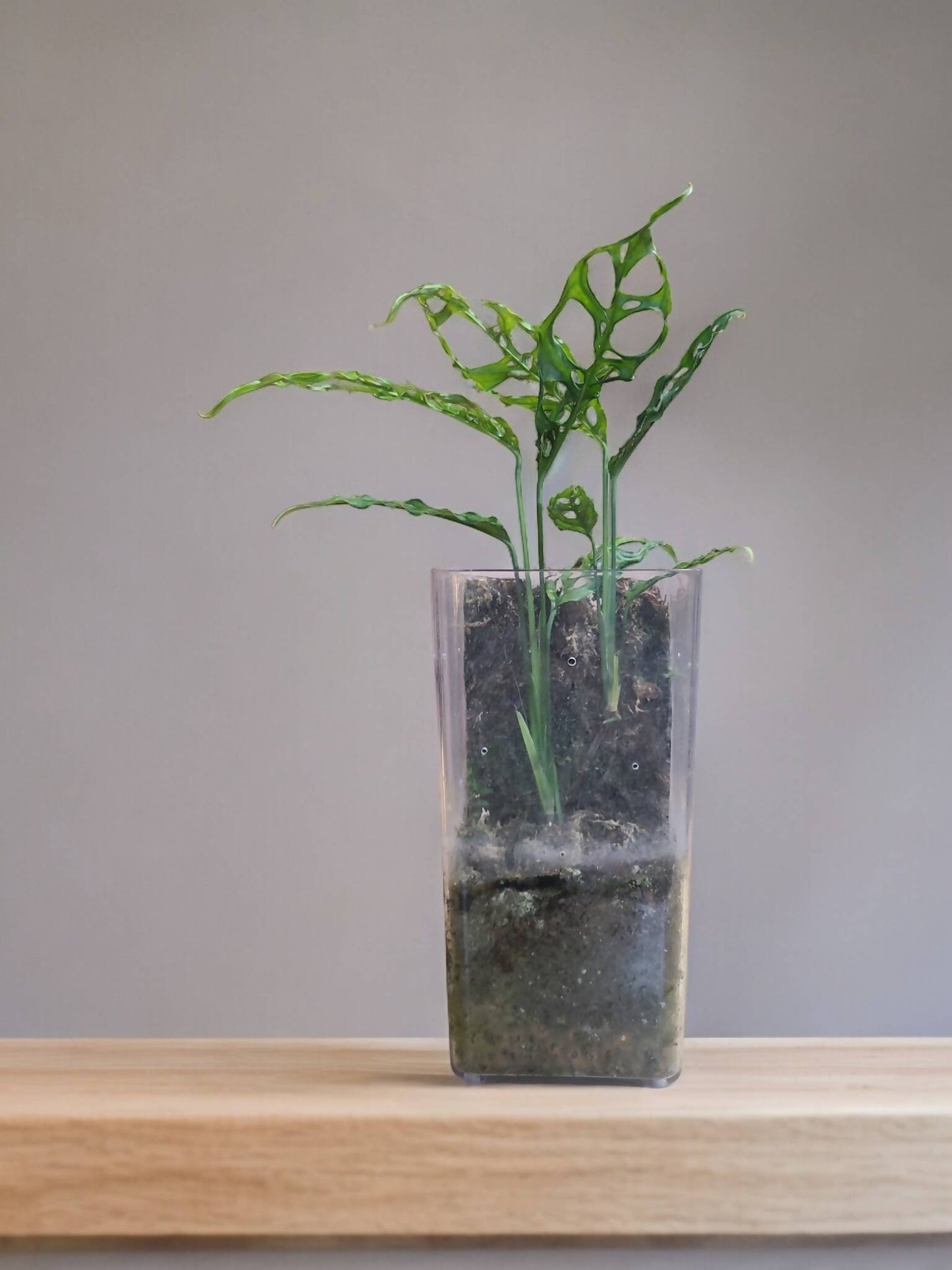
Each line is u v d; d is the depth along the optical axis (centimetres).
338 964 208
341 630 207
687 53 204
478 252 204
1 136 205
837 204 204
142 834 208
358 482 206
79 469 207
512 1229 77
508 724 84
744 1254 79
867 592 206
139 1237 78
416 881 208
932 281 204
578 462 203
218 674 208
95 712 207
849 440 205
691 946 207
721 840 207
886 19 204
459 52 205
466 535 206
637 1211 77
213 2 205
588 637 84
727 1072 85
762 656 206
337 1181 77
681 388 84
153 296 206
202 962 208
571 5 204
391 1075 85
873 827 206
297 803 208
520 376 85
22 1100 80
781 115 204
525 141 204
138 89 205
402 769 208
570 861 84
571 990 83
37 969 207
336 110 205
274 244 205
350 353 205
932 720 206
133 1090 81
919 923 206
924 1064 87
